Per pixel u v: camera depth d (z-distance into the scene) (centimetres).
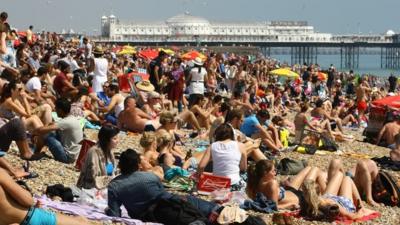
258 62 6594
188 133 2436
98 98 2600
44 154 1706
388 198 1598
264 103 3731
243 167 1608
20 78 2341
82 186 1433
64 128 1717
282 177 1825
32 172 1532
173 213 1212
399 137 2145
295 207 1454
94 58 2766
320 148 2398
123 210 1296
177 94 3073
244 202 1427
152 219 1226
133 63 4941
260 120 2312
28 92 2281
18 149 1717
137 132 2306
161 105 2638
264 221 1221
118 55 6644
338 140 2781
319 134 2412
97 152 1442
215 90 4150
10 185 995
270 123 2317
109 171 1477
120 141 2134
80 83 2503
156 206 1231
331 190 1498
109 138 1463
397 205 1597
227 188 1502
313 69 6462
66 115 1739
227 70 4941
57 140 1719
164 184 1548
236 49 18575
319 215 1398
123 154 1255
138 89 2783
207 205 1241
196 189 1521
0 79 2002
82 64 4028
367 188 1588
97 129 2275
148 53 6009
